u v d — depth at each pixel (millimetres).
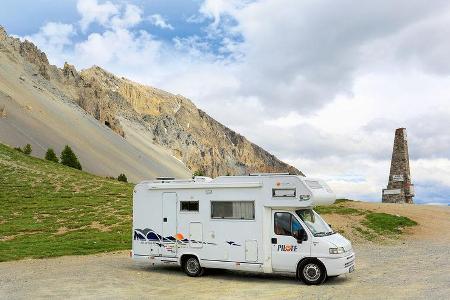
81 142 195750
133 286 16375
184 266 18891
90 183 64688
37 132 173125
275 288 15867
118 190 59781
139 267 20734
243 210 17688
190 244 18625
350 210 38562
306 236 16609
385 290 14922
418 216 36750
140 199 19984
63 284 16547
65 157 99125
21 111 187250
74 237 31531
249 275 18656
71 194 55188
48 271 19531
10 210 44969
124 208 46250
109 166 183625
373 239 29203
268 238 17234
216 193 18266
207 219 18359
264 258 17141
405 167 55562
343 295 14328
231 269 18188
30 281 17156
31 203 48938
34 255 24641
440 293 14172
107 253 25562
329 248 16219
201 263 18297
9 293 15016
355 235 30203
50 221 39531
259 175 17656
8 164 70688
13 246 27750
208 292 15320
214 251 18109
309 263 16484
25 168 70438
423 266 19688
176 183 19172
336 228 31953
